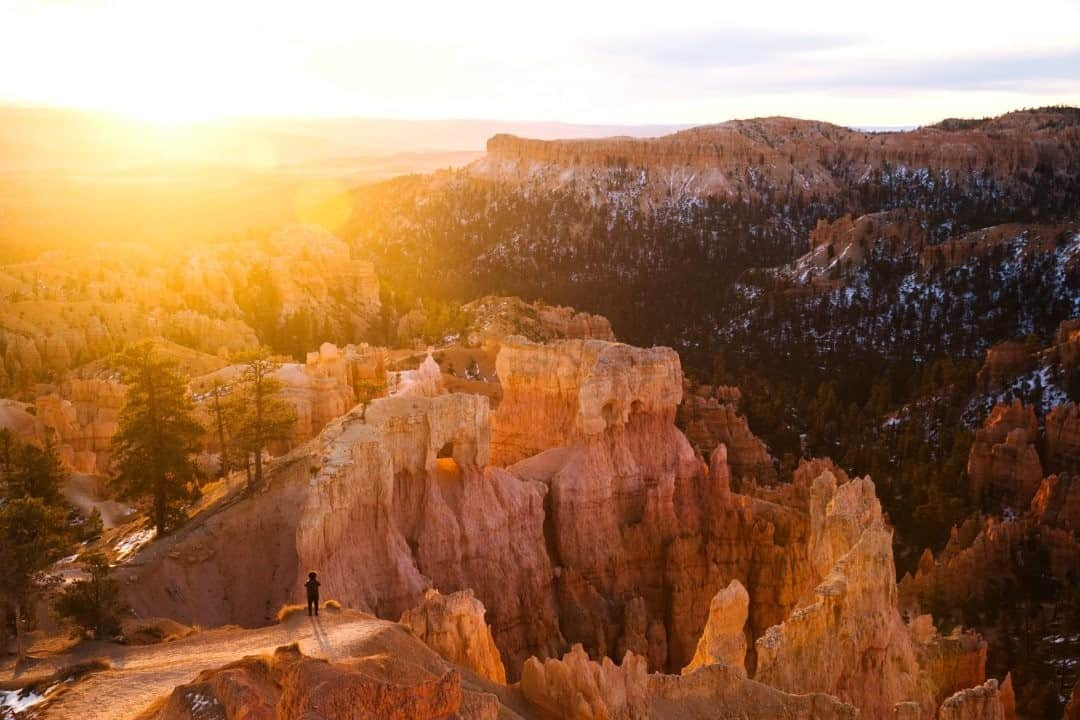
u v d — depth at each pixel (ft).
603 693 135.64
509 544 215.92
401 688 96.07
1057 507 306.76
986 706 163.32
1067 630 255.09
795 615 167.32
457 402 212.02
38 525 159.74
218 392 293.02
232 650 132.77
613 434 245.86
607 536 236.02
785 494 272.72
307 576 173.58
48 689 120.37
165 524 199.21
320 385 292.20
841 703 143.33
